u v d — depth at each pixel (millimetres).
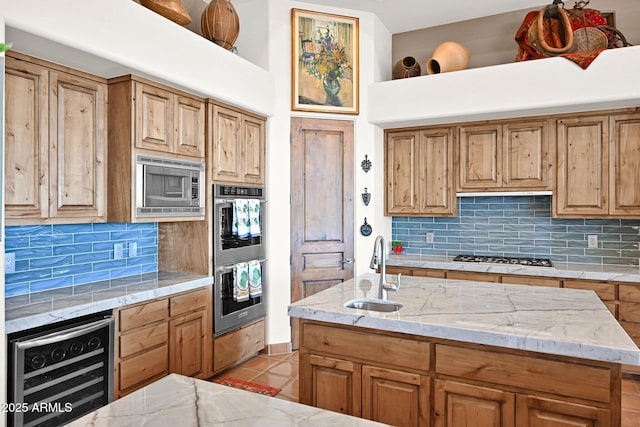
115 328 2521
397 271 4223
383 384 2004
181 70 2914
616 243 3918
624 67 3297
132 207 2699
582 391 1619
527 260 4090
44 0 2088
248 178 3732
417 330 1855
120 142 2734
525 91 3592
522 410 1722
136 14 2590
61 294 2600
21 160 2266
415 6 4105
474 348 1810
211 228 3332
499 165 3979
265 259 3914
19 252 2576
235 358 3549
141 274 3373
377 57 4312
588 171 3674
